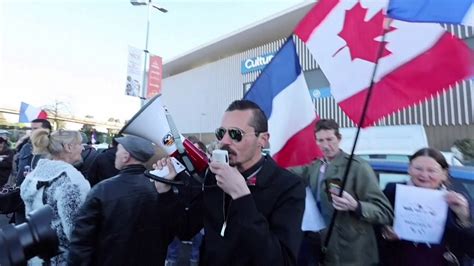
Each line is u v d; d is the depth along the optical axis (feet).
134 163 6.46
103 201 5.80
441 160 5.71
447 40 5.86
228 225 3.71
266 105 7.66
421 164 5.70
